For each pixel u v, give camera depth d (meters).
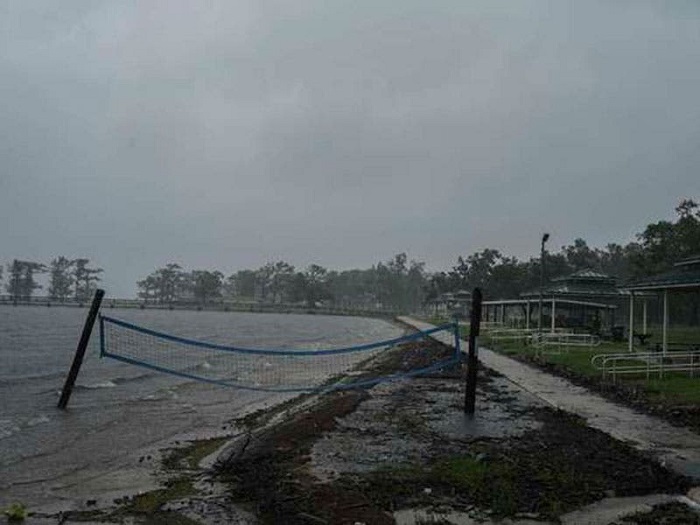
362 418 17.00
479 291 17.36
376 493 10.01
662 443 12.94
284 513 9.42
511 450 12.70
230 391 26.61
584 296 48.56
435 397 21.02
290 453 13.05
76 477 12.55
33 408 21.94
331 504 9.61
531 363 29.95
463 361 31.41
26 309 162.12
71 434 17.33
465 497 9.74
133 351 49.47
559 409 17.27
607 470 10.97
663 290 28.12
